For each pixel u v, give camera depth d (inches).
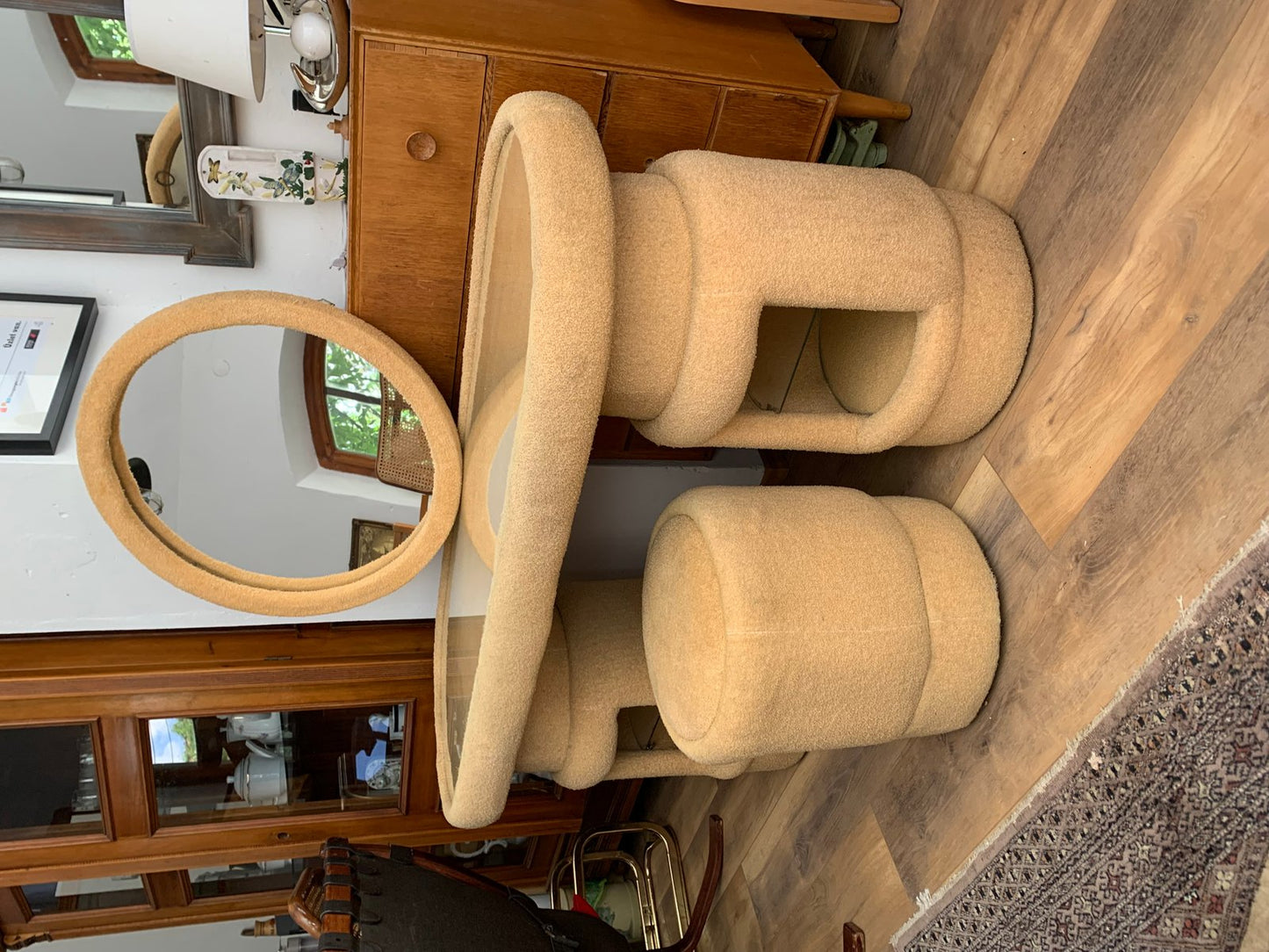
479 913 56.9
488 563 46.2
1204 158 38.4
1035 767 45.1
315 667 63.8
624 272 41.3
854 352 52.3
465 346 55.9
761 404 52.7
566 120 37.3
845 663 44.4
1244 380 36.5
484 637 42.7
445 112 48.4
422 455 57.3
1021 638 46.4
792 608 44.0
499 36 47.8
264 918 84.8
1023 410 47.1
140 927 82.8
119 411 51.8
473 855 89.2
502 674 43.2
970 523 50.1
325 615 64.1
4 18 45.4
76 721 62.4
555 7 52.4
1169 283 39.8
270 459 55.4
